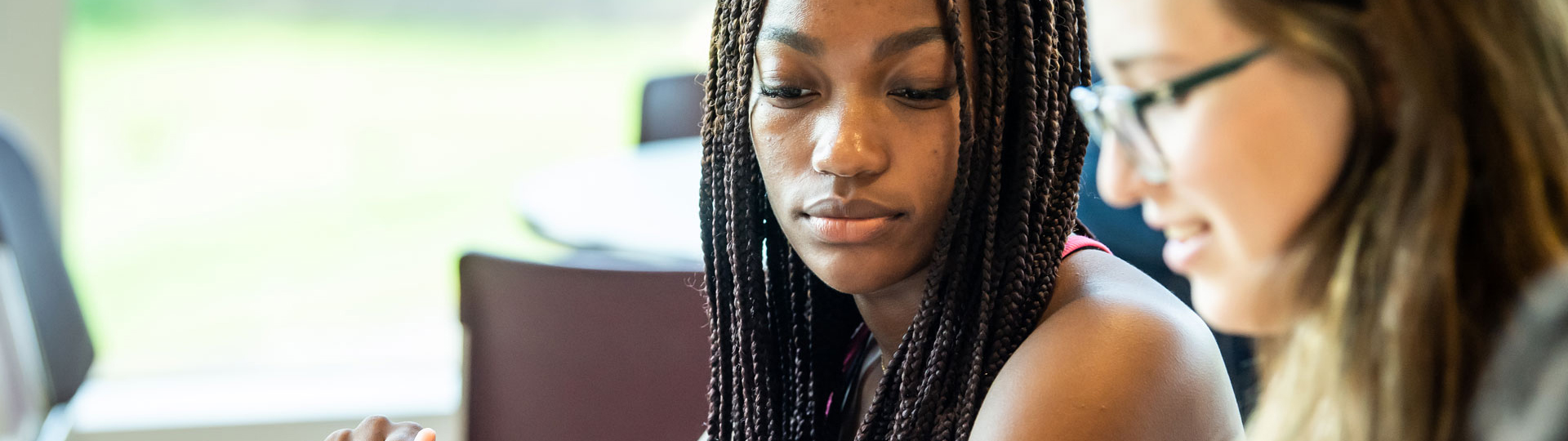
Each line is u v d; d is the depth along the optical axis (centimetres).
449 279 351
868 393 93
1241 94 54
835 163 74
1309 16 52
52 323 184
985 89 75
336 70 378
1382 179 54
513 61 400
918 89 74
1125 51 57
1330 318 56
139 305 326
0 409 172
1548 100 51
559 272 156
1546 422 42
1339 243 56
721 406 93
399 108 387
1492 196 52
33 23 274
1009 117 77
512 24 396
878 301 87
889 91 74
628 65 405
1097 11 59
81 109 340
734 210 84
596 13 399
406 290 344
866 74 74
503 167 397
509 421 164
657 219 190
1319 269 56
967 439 77
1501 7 51
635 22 398
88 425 281
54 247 185
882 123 74
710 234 91
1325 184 55
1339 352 56
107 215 345
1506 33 51
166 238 349
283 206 369
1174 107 56
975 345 77
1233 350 118
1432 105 51
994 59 75
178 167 357
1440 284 52
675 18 393
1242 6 53
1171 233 61
